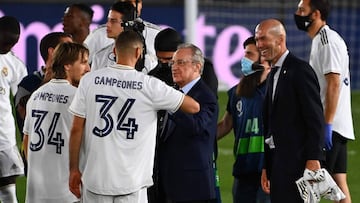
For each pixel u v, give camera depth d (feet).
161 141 62.69
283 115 62.34
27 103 65.05
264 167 65.31
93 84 58.85
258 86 69.05
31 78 71.31
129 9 76.18
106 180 58.65
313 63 72.43
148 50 79.20
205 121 61.67
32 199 64.44
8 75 75.66
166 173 62.54
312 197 61.31
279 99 62.44
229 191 92.53
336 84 70.95
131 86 58.49
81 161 60.39
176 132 62.18
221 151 112.37
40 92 63.93
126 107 58.44
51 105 63.36
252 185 69.77
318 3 71.82
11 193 76.89
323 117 61.67
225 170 102.68
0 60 75.20
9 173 76.18
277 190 63.16
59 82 63.67
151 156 59.67
